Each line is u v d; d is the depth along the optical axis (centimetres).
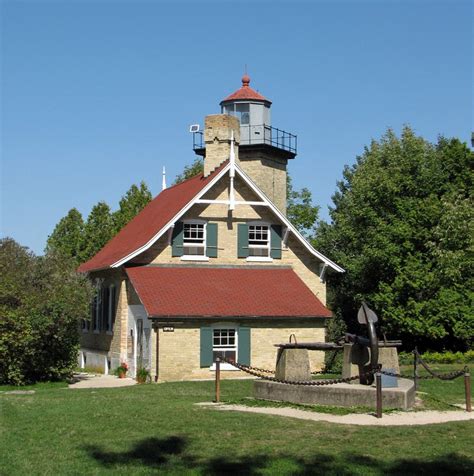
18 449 1385
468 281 4053
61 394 2336
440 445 1380
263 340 3325
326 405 1847
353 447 1361
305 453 1318
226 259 3609
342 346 2005
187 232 3578
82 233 5756
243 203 3625
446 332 3991
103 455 1325
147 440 1440
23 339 2692
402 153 4625
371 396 1811
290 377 1995
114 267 3444
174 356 3155
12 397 2219
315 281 3781
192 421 1627
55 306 2761
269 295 3447
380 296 4084
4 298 2725
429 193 4462
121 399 2106
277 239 3709
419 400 1933
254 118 4472
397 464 1241
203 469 1217
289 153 4591
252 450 1346
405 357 3600
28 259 2873
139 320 3369
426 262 4138
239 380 2948
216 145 3956
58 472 1213
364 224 4612
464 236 3753
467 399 1802
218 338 3266
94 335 4047
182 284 3384
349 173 6125
